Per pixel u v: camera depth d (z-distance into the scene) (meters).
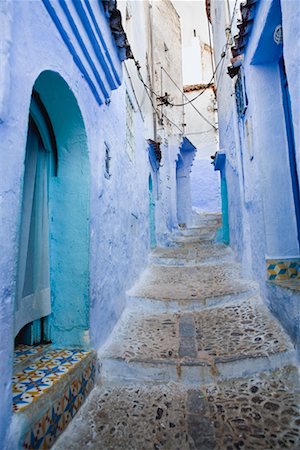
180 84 11.92
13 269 1.31
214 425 1.80
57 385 1.72
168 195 9.79
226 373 2.33
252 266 4.06
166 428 1.79
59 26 1.93
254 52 3.25
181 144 11.35
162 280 4.87
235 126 4.90
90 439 1.70
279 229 3.27
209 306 3.71
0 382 1.23
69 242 2.43
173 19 11.50
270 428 1.75
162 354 2.56
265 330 2.84
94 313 2.51
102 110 2.98
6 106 1.25
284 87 3.37
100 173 2.80
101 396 2.16
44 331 2.42
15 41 1.42
